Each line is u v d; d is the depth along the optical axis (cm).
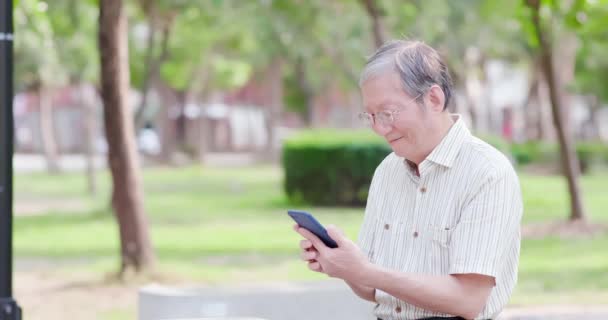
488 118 4700
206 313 484
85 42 2308
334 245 322
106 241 1531
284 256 1320
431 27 2473
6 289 322
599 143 3441
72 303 975
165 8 2123
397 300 347
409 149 333
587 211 1894
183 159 4384
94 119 2492
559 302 927
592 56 2591
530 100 4547
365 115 332
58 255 1373
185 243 1476
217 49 3688
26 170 3809
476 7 2523
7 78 323
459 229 327
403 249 344
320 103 5444
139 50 2833
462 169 332
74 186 2844
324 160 2073
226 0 2223
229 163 4366
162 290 504
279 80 4131
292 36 2606
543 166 3241
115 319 892
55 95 5469
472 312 324
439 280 322
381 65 324
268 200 2258
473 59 4109
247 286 512
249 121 5859
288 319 491
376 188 360
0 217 321
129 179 1073
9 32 324
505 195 327
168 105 4153
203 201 2272
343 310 496
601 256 1267
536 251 1335
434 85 323
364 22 2634
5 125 322
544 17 1445
